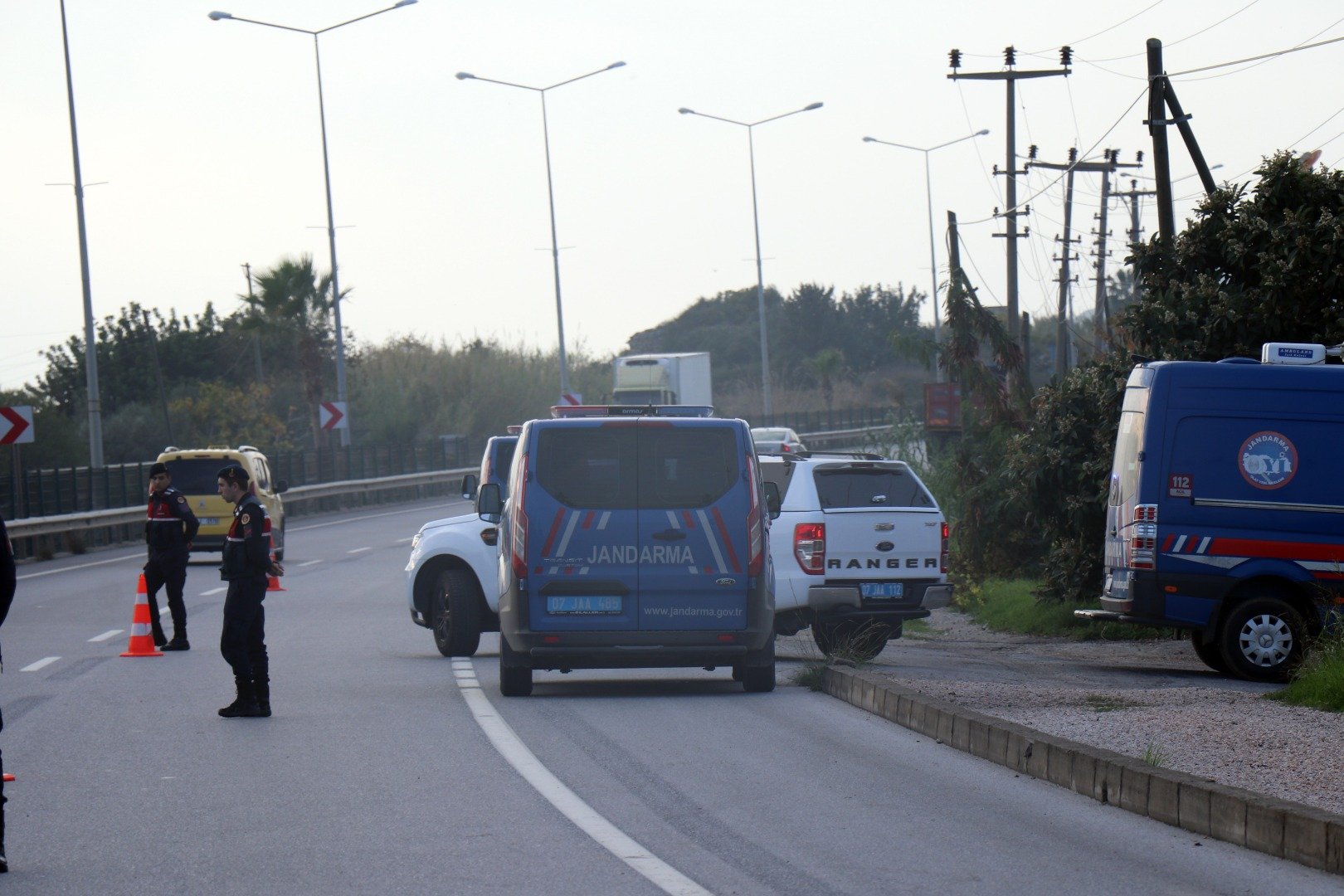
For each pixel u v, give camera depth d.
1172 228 73.44
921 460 92.50
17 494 112.25
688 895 22.17
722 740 35.91
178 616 57.19
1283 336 61.25
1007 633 69.50
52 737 37.03
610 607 42.22
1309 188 62.88
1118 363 67.06
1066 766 30.20
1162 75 73.19
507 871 23.59
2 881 23.20
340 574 95.06
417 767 32.47
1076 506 66.00
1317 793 27.48
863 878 23.23
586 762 33.09
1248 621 48.41
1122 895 22.30
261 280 198.38
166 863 24.27
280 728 38.12
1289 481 48.72
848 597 52.31
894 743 35.62
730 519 42.59
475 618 54.19
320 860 24.36
